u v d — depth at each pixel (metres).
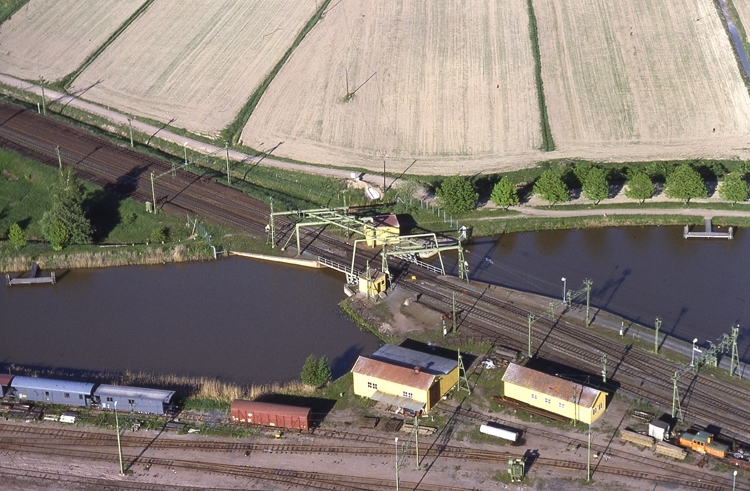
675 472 143.50
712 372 163.62
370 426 154.38
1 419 159.88
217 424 157.00
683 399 157.62
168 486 145.38
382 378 157.50
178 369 170.88
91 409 161.50
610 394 159.38
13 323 185.62
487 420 155.00
